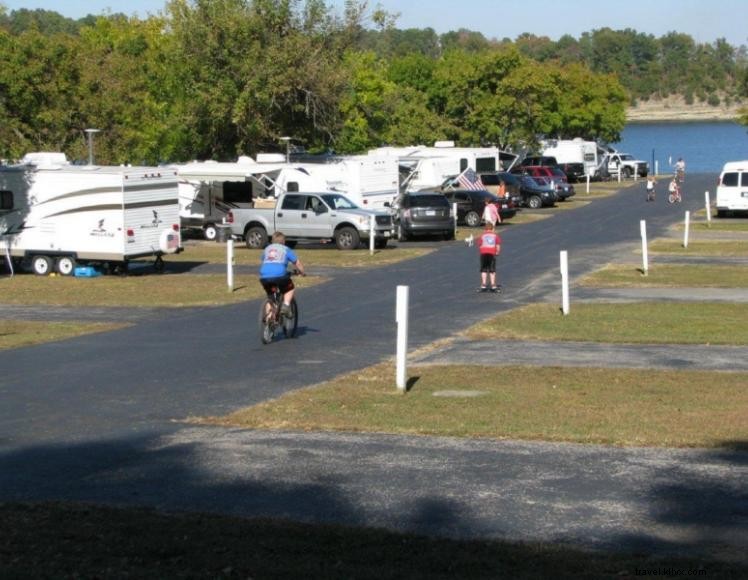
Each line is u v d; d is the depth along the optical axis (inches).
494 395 579.2
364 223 1610.5
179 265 1472.7
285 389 612.7
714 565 300.4
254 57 2130.9
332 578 291.3
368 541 324.5
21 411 561.6
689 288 1111.6
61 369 698.8
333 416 525.0
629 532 333.4
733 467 410.9
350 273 1311.5
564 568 298.2
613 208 2351.1
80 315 1007.0
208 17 2144.4
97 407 567.2
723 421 500.4
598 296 1056.8
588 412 526.9
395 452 446.9
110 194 1346.0
